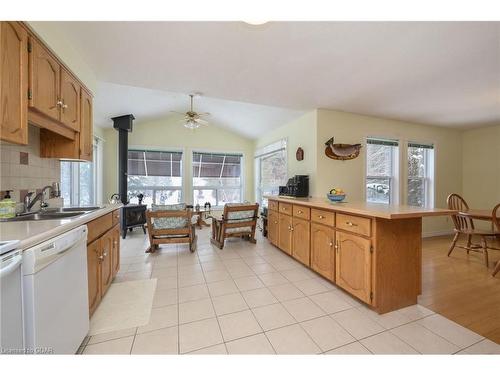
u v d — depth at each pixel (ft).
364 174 12.45
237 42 6.15
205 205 17.95
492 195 14.23
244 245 12.29
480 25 5.29
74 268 4.22
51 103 5.28
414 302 6.31
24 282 3.06
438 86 8.78
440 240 13.41
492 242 12.75
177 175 18.29
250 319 5.67
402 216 5.25
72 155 6.84
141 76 8.20
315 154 11.61
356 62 7.14
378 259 5.82
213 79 8.41
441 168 14.76
